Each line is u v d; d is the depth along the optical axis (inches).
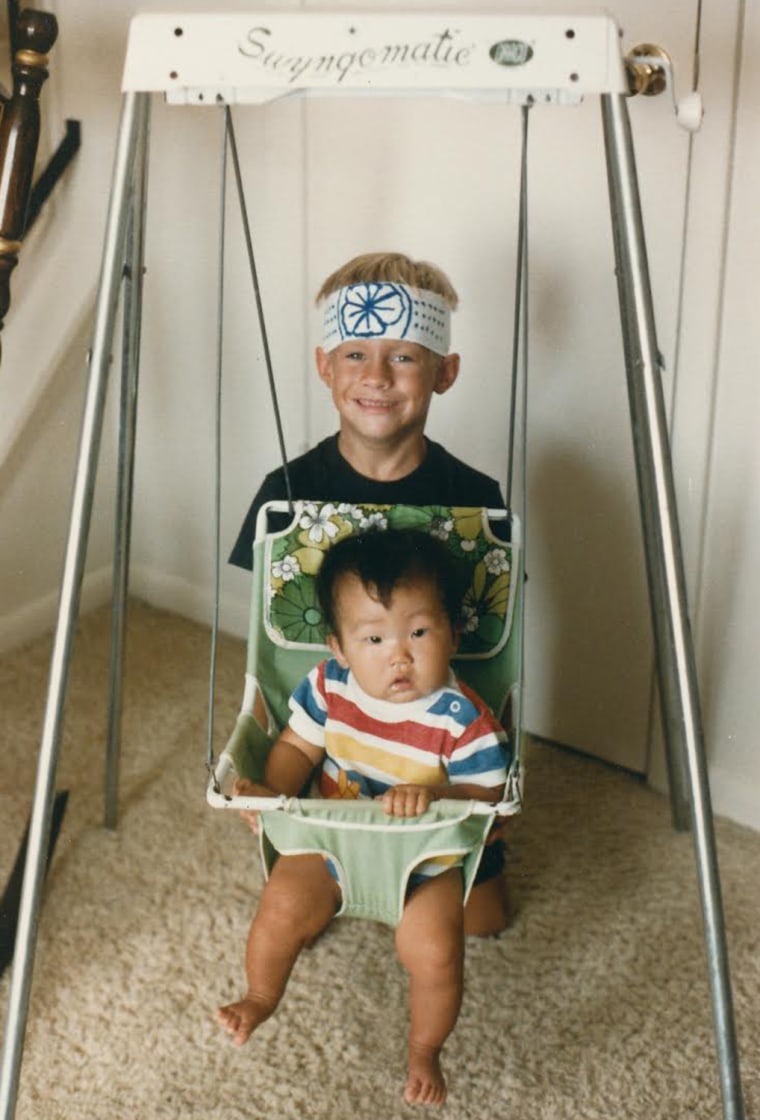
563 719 67.3
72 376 71.6
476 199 59.7
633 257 37.7
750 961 53.1
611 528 61.7
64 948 53.5
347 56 35.9
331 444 54.4
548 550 64.4
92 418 39.4
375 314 49.2
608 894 56.9
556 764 66.4
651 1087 47.3
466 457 65.3
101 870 58.1
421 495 53.4
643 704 63.7
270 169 65.3
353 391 50.2
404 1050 49.0
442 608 44.4
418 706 45.6
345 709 46.6
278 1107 46.4
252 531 54.4
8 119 46.5
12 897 55.6
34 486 72.9
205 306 70.8
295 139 63.9
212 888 57.3
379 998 51.4
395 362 49.9
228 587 77.7
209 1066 48.1
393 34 35.7
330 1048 49.1
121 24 64.3
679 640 39.6
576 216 57.3
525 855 59.3
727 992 41.3
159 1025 49.9
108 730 58.3
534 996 51.4
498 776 45.0
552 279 59.1
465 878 45.0
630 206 37.3
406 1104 46.6
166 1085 47.3
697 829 40.5
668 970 52.7
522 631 45.7
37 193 65.2
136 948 53.7
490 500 54.4
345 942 54.2
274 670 49.9
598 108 54.8
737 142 51.9
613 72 35.8
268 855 45.2
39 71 46.3
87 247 68.3
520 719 44.1
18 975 41.8
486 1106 46.5
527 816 62.1
